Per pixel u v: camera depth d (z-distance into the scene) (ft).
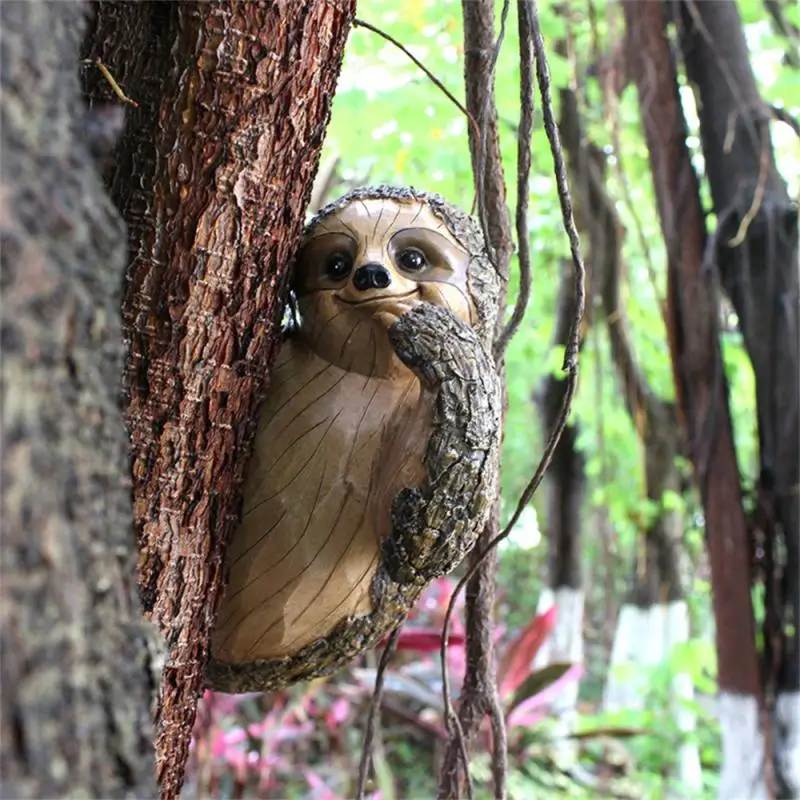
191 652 2.01
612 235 6.44
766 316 4.85
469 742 2.75
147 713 1.31
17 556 1.07
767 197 4.85
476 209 2.77
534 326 7.89
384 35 2.26
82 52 1.86
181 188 1.85
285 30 1.85
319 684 5.90
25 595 1.07
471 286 2.21
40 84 1.18
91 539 1.19
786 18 5.86
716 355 5.03
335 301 2.14
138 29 1.86
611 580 6.93
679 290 5.11
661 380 7.95
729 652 4.93
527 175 2.42
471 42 2.58
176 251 1.87
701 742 7.43
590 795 6.77
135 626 1.30
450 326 2.01
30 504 1.09
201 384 1.92
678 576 8.07
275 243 1.96
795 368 4.79
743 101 4.90
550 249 7.11
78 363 1.19
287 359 2.17
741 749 4.88
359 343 2.12
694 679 6.50
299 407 2.10
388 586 2.10
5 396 1.08
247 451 2.05
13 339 1.09
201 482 1.96
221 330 1.92
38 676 1.08
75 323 1.18
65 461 1.16
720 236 4.99
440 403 1.95
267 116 1.87
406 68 5.11
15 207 1.11
